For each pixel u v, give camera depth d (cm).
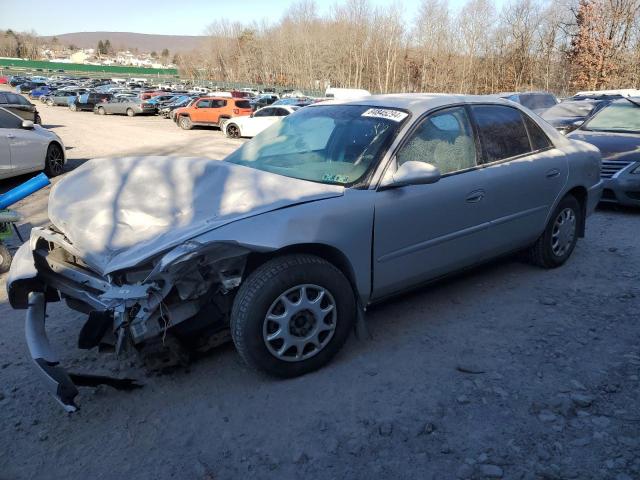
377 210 331
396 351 346
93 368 335
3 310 430
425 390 304
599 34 3731
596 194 512
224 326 325
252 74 9262
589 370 320
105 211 324
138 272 283
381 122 369
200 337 325
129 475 247
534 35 4950
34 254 331
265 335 299
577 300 419
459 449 257
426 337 364
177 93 4581
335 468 248
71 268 317
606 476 237
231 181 335
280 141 408
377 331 373
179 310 288
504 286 447
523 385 306
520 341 356
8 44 18638
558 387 303
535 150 448
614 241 578
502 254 434
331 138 380
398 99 401
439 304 414
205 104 2625
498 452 254
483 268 488
